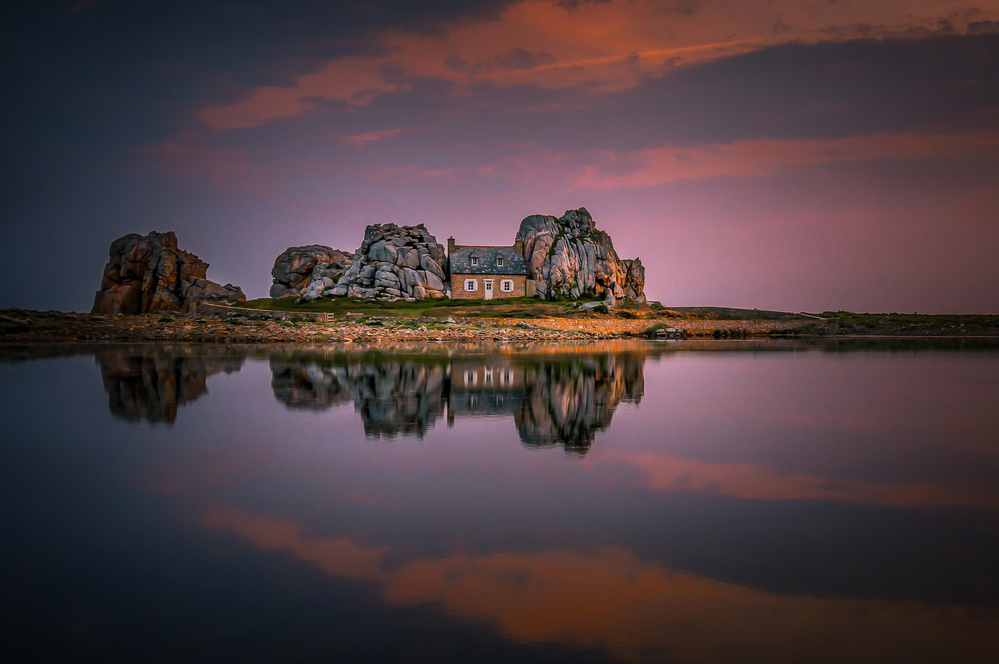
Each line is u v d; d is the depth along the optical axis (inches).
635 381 1188.5
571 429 748.6
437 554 387.5
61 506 471.5
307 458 607.5
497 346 2074.3
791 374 1331.2
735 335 2962.6
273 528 429.7
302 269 3927.2
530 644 293.3
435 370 1334.9
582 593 340.2
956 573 363.3
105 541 406.9
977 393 1055.6
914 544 403.9
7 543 402.9
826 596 336.8
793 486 525.7
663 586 347.3
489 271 3550.7
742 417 831.7
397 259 3430.1
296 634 300.5
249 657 282.7
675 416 835.4
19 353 1659.7
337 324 2657.5
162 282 3708.2
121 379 1154.7
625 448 653.9
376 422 781.3
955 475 561.3
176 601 330.6
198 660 280.2
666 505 474.9
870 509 468.8
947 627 307.9
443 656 283.9
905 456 627.5
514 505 473.7
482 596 336.5
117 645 291.7
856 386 1143.6
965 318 3410.4
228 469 569.3
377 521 442.6
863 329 3097.9
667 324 3046.3
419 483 527.8
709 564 374.0
